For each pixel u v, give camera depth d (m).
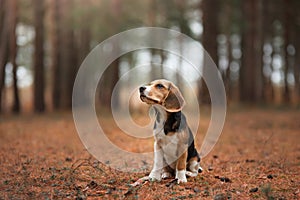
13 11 20.08
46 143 9.12
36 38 20.31
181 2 23.89
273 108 19.91
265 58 32.97
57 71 23.41
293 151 7.90
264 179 5.45
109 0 20.05
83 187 4.91
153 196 4.52
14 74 20.30
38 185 5.03
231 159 7.12
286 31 25.62
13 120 15.46
